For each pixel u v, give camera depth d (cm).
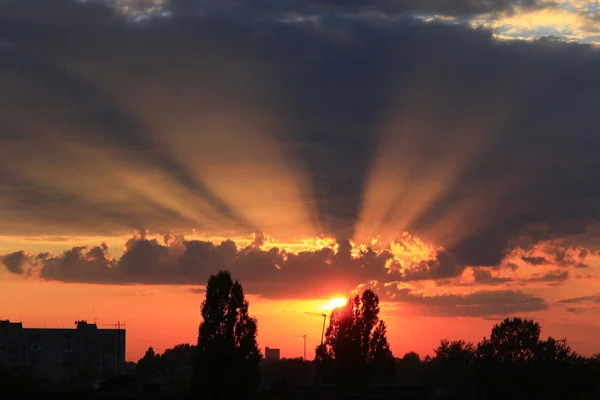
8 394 10106
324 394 10269
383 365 11644
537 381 11638
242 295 9906
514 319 12888
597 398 11106
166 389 10769
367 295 11875
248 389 9612
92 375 15212
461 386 12338
